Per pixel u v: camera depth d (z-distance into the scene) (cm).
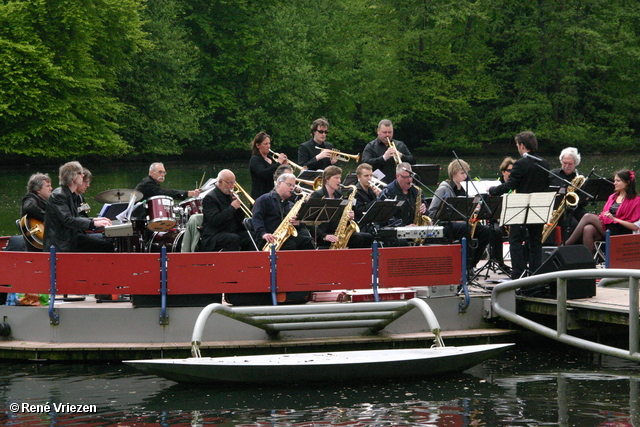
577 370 1252
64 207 1345
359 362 1149
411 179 1530
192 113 5966
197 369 1130
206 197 1395
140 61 5756
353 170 4581
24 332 1291
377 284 1310
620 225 1593
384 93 7038
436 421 1001
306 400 1096
